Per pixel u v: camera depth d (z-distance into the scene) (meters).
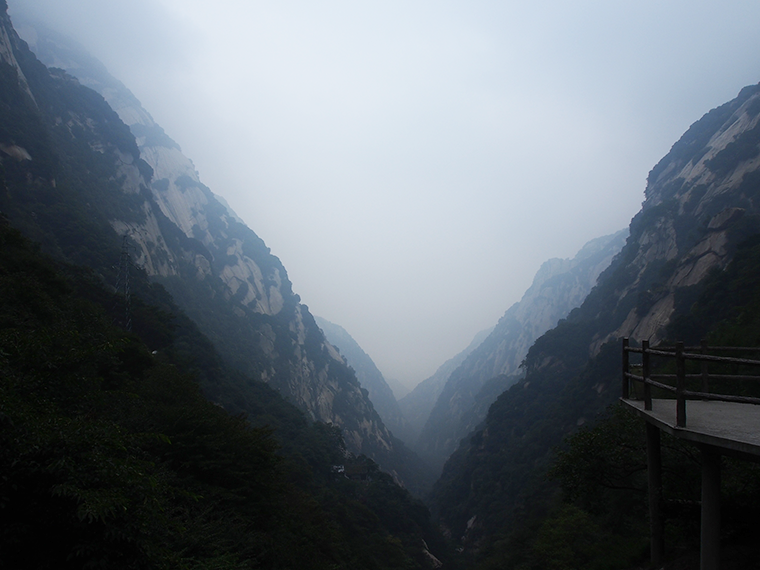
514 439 71.69
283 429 59.97
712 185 77.94
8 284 15.06
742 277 39.09
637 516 13.23
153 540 6.17
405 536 52.97
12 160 55.56
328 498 43.00
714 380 13.48
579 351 81.12
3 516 4.82
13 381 6.12
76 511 4.75
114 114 103.44
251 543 10.78
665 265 66.31
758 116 77.88
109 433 6.00
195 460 12.14
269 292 139.88
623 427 10.10
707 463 5.52
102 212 75.81
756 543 7.02
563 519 19.28
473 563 43.44
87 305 20.84
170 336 42.28
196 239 116.38
